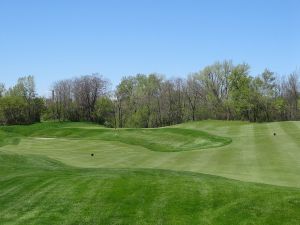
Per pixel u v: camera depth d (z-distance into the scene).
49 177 15.31
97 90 108.56
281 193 12.05
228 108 96.62
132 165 24.25
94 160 27.27
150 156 28.36
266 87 92.25
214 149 29.86
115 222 10.68
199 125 60.34
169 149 33.41
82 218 10.98
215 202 11.55
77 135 52.56
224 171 19.75
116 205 11.73
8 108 100.19
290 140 30.47
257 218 10.41
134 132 45.94
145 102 106.00
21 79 103.25
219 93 98.75
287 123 43.41
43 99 106.94
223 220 10.42
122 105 110.56
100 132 51.03
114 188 13.14
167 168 21.98
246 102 91.25
